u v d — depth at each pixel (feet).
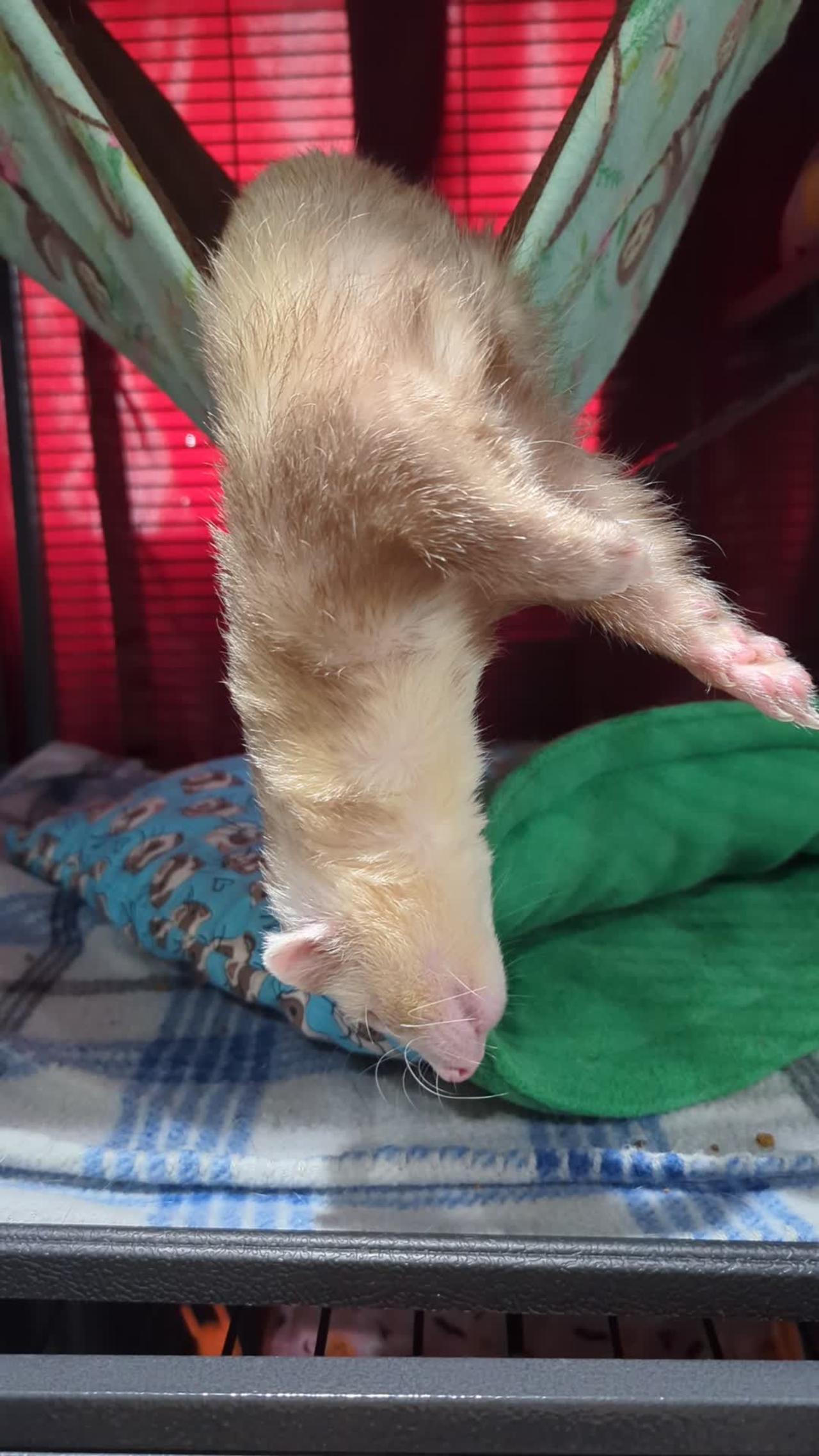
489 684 1.90
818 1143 0.77
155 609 1.94
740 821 1.02
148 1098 0.88
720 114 1.06
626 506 0.95
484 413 0.83
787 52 1.55
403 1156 0.78
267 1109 0.86
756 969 0.95
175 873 1.16
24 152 0.91
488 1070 0.82
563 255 0.95
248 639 0.83
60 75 0.79
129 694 1.97
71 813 1.47
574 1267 0.59
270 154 1.75
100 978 1.11
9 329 1.77
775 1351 0.88
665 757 0.99
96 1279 0.61
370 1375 0.52
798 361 1.66
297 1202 0.75
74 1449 0.52
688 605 0.87
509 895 0.92
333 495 0.78
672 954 0.98
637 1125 0.80
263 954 0.83
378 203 0.97
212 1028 1.00
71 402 1.86
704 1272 0.59
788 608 1.76
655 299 1.69
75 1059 0.95
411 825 0.81
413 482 0.77
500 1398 0.51
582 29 1.67
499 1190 0.75
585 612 0.89
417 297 0.84
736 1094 0.83
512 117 1.71
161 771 1.97
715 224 1.65
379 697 0.81
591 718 1.89
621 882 1.00
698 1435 0.50
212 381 0.90
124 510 1.89
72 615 1.95
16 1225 0.63
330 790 0.81
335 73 1.71
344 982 0.82
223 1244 0.61
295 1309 0.94
